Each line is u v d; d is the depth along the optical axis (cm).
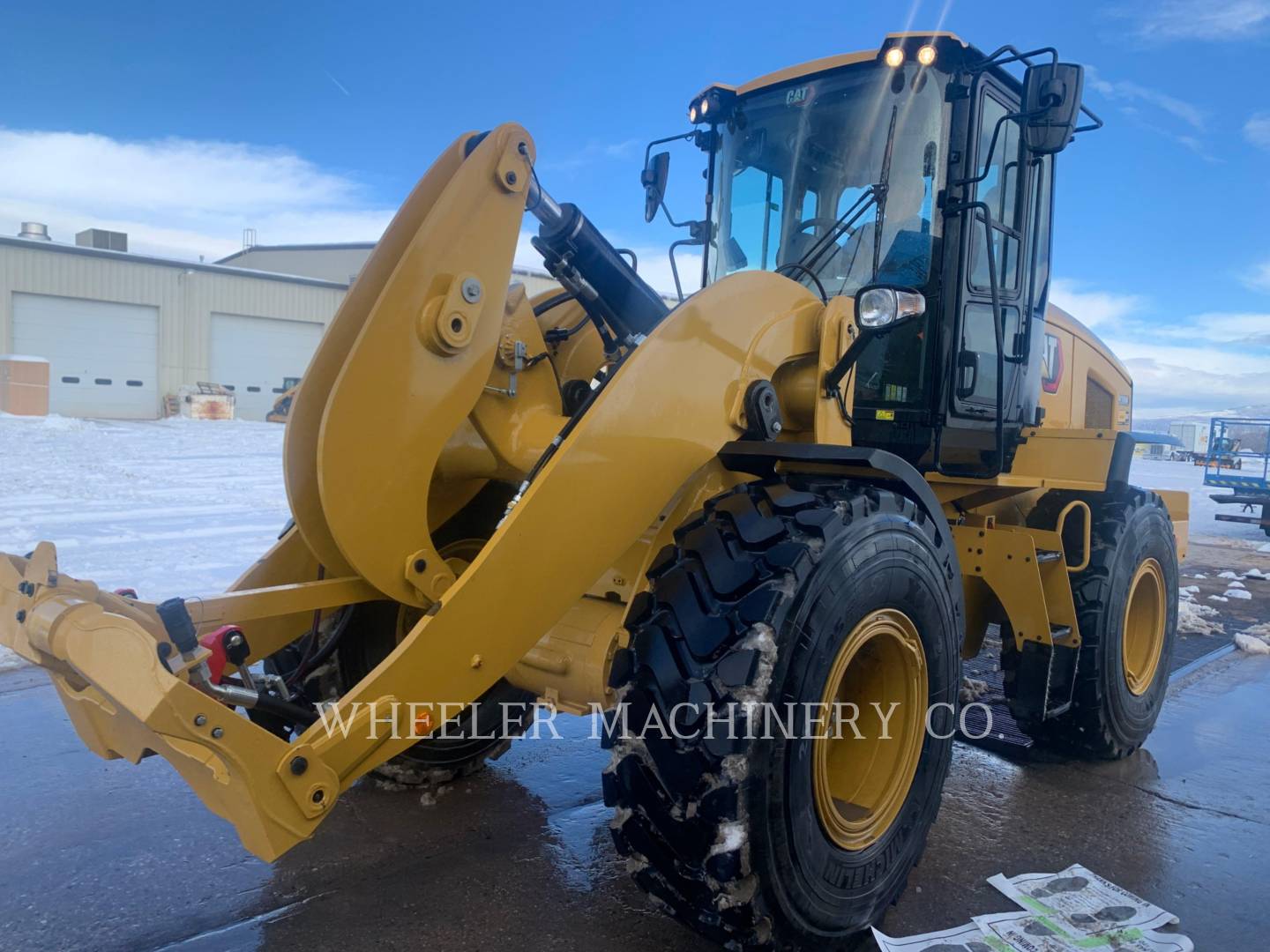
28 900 233
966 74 290
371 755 186
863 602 211
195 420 2072
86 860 254
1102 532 349
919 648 235
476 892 244
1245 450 1507
